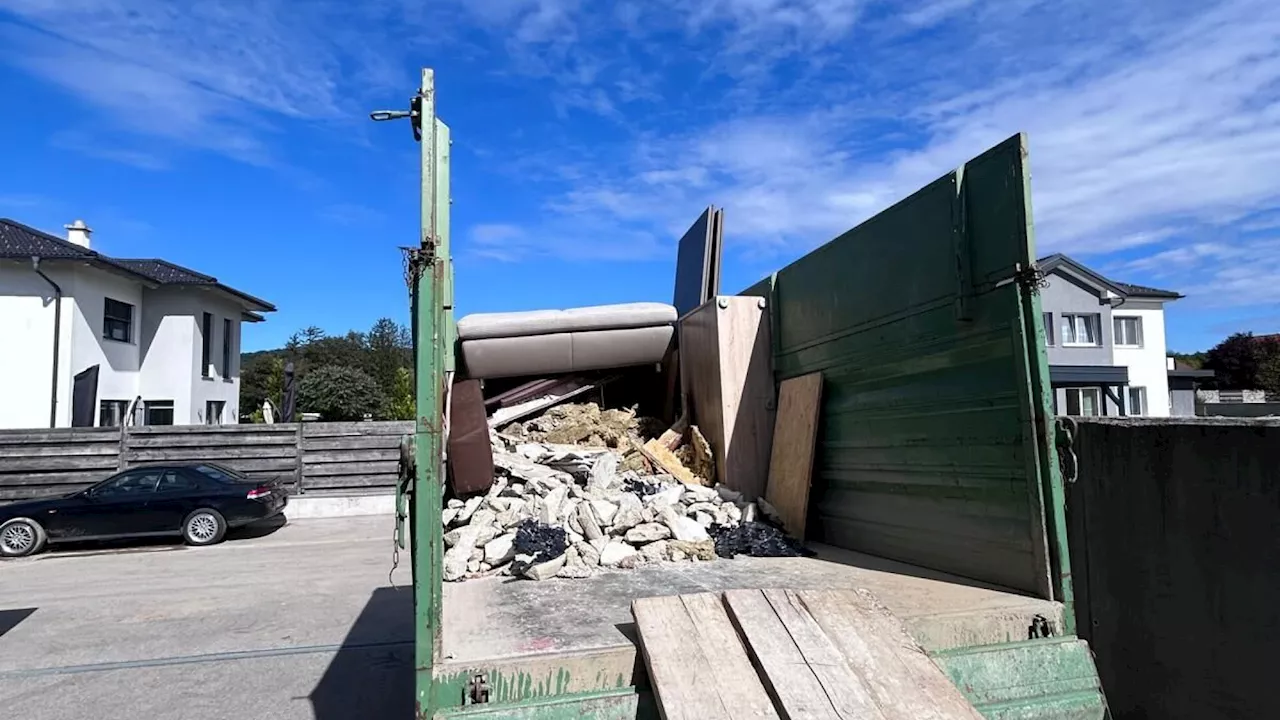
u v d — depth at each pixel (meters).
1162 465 3.31
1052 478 2.37
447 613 2.41
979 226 2.65
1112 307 32.16
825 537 3.70
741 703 1.83
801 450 3.88
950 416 2.82
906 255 3.08
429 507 1.99
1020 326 2.44
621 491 3.92
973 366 2.72
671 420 5.43
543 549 3.03
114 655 5.75
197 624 6.66
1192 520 3.17
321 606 7.28
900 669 1.95
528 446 4.50
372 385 36.59
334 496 14.04
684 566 3.12
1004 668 2.20
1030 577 2.43
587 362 5.41
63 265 16.11
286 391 19.23
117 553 10.98
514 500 3.51
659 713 1.93
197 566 9.73
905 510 3.10
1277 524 2.83
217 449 13.75
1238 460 2.99
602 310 5.40
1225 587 3.02
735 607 2.22
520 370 5.40
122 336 18.41
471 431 3.66
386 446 14.24
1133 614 3.45
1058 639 2.29
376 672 5.24
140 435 13.49
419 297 2.09
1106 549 3.61
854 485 3.49
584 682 2.01
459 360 5.30
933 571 2.89
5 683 5.13
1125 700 3.48
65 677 5.25
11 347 15.75
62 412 15.84
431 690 1.92
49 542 11.17
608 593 2.66
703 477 4.44
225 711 4.55
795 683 1.86
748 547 3.40
